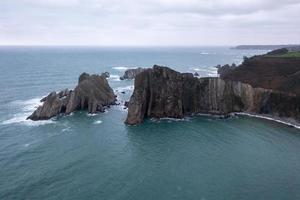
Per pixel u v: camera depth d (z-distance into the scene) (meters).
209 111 121.50
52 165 72.88
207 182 65.38
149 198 58.75
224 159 77.56
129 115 108.19
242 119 114.94
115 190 61.59
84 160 76.00
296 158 78.25
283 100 115.56
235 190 62.19
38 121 109.56
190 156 79.25
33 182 64.31
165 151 82.56
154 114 115.88
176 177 67.50
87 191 61.03
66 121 110.31
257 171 70.81
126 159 76.94
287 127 104.38
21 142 88.31
